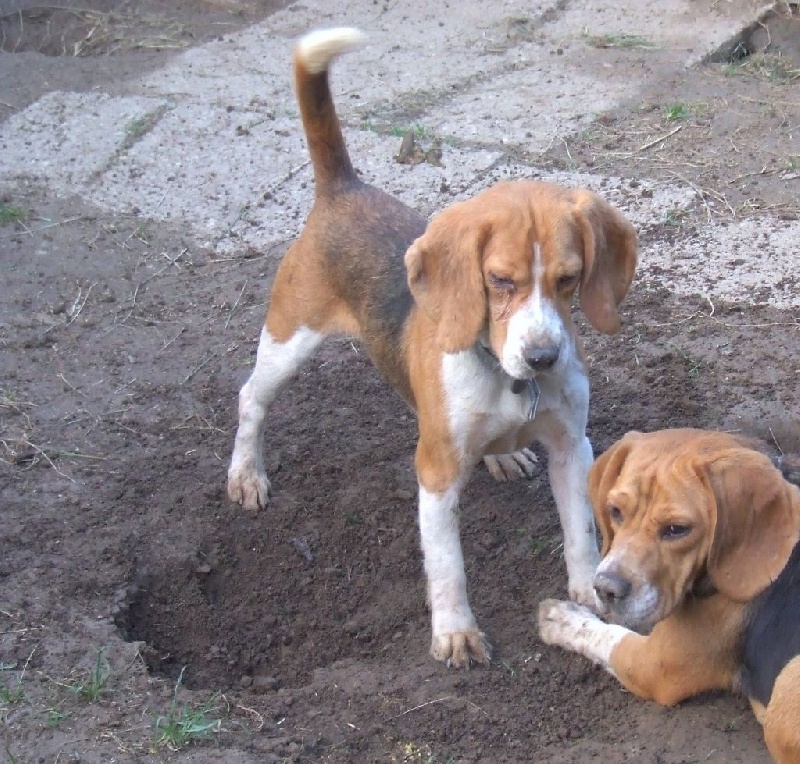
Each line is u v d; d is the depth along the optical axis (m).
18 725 2.36
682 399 2.89
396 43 4.27
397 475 2.82
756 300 3.08
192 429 2.92
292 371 2.73
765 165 3.43
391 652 2.57
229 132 3.71
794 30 4.11
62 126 3.79
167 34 4.48
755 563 2.19
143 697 2.41
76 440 2.89
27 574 2.62
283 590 2.70
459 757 2.36
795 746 2.14
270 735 2.38
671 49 4.06
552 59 4.07
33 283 3.28
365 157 3.56
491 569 2.66
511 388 2.42
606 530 2.30
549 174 3.46
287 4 4.69
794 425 2.81
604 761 2.29
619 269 2.39
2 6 4.60
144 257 3.35
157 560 2.68
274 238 3.38
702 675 2.32
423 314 2.49
